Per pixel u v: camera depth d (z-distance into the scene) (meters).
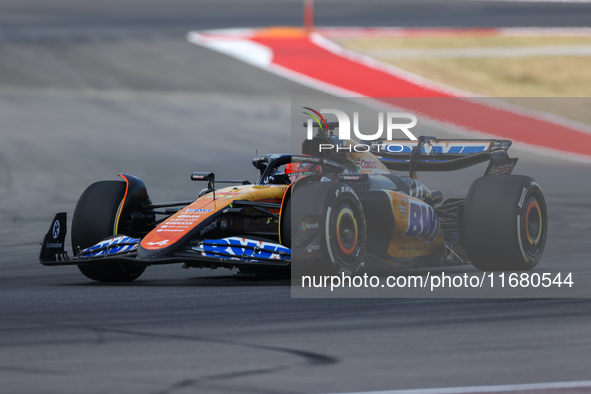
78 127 77.44
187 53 120.69
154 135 75.38
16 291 19.55
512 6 168.38
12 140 69.50
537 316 15.66
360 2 183.50
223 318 15.34
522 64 118.44
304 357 12.29
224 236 20.61
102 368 11.65
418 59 119.31
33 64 109.50
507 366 11.79
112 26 146.00
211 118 85.06
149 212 22.91
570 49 126.25
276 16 162.75
